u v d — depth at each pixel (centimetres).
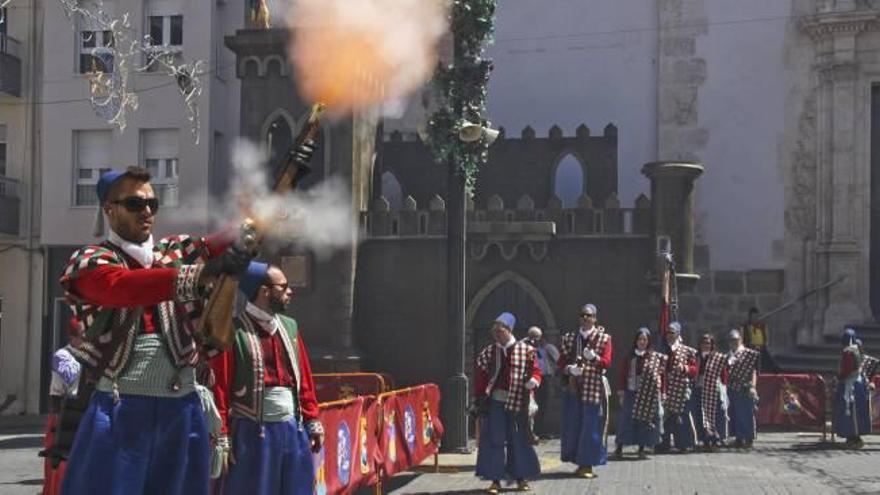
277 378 770
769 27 2891
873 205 2814
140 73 2969
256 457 751
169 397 443
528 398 1327
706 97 2930
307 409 799
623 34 3012
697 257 2902
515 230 2414
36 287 3116
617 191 2898
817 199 2825
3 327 3116
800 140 2858
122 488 426
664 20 2969
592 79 3027
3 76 3048
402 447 1326
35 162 3128
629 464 1689
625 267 2403
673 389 1858
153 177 2997
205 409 691
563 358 1538
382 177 2797
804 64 2859
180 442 442
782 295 2827
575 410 1511
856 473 1570
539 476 1358
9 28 3138
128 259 427
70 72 3092
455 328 1712
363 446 1128
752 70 2898
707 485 1425
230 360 751
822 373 2525
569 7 3053
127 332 436
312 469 796
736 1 2916
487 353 1338
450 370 1714
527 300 2445
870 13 2750
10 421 2866
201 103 2969
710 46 2933
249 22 2669
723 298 2852
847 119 2789
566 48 3050
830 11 2789
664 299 2167
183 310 445
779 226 2862
